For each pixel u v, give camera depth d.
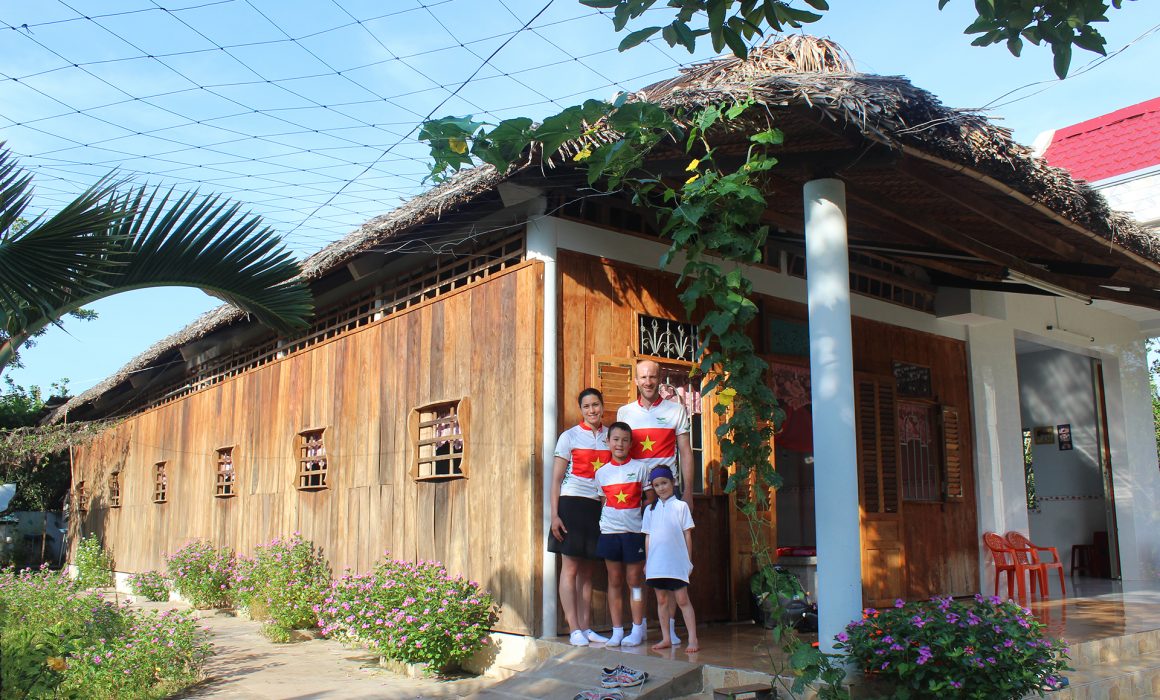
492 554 6.20
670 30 3.62
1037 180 5.37
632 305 6.49
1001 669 4.15
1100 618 7.27
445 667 6.23
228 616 9.66
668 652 5.34
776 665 4.89
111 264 4.41
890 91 4.62
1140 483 10.97
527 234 6.27
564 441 5.80
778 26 3.60
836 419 4.95
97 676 5.53
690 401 6.69
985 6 3.60
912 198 6.21
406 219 6.30
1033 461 12.53
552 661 5.34
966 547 8.67
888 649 4.29
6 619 5.93
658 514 5.47
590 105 4.31
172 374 12.88
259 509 9.68
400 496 7.29
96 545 14.20
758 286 7.34
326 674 6.45
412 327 7.42
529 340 6.04
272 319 5.46
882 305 8.30
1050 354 12.40
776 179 5.77
